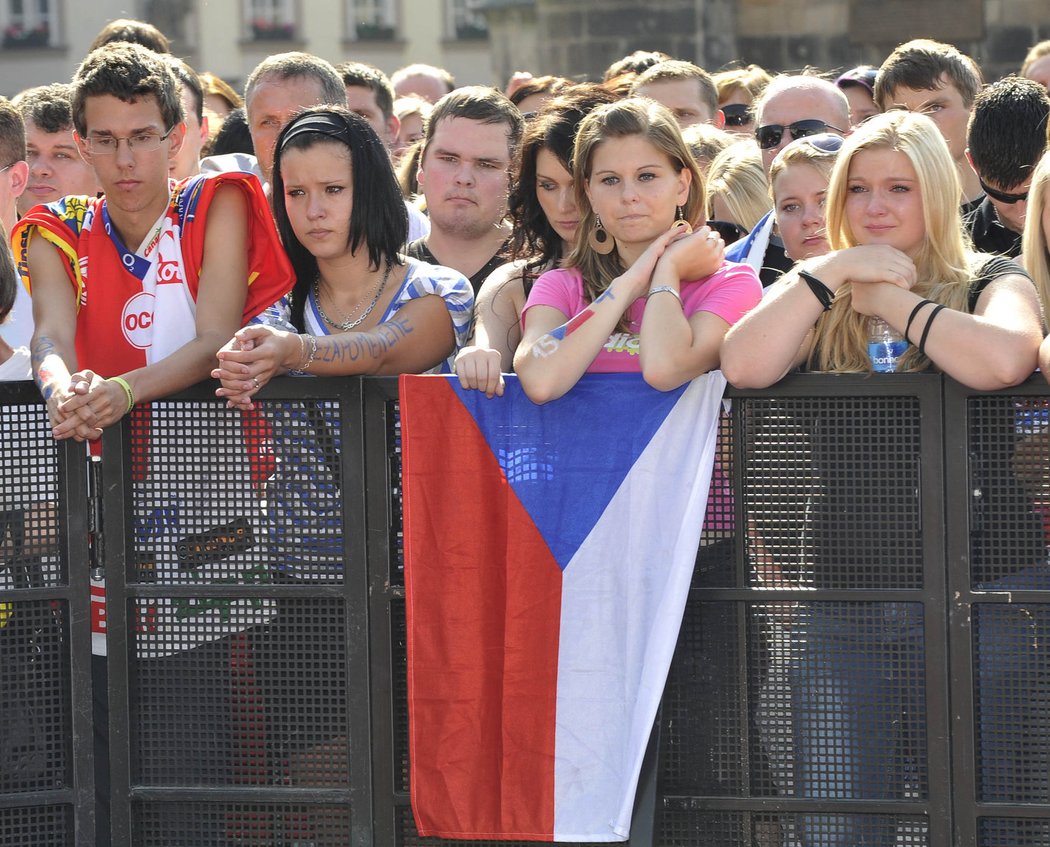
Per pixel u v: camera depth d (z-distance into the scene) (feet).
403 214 41.47
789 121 54.85
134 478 38.09
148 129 39.70
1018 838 36.42
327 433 37.63
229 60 272.10
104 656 39.58
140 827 38.63
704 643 37.32
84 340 40.78
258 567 38.06
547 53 230.89
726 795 37.29
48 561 38.32
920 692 36.45
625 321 38.81
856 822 36.99
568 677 37.17
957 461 35.81
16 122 51.49
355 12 276.21
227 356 36.09
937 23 225.15
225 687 38.32
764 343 35.81
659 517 36.83
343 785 38.19
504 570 37.27
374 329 40.27
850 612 36.68
